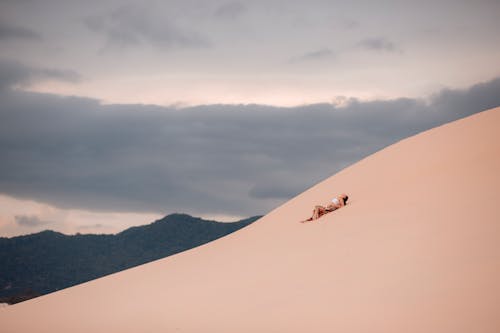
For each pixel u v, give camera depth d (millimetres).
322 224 18500
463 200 14938
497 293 10250
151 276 19750
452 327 9789
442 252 12453
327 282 13312
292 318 12031
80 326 15281
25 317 17406
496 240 12078
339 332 10727
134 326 14344
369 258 13727
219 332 12398
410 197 17062
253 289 14703
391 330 10242
